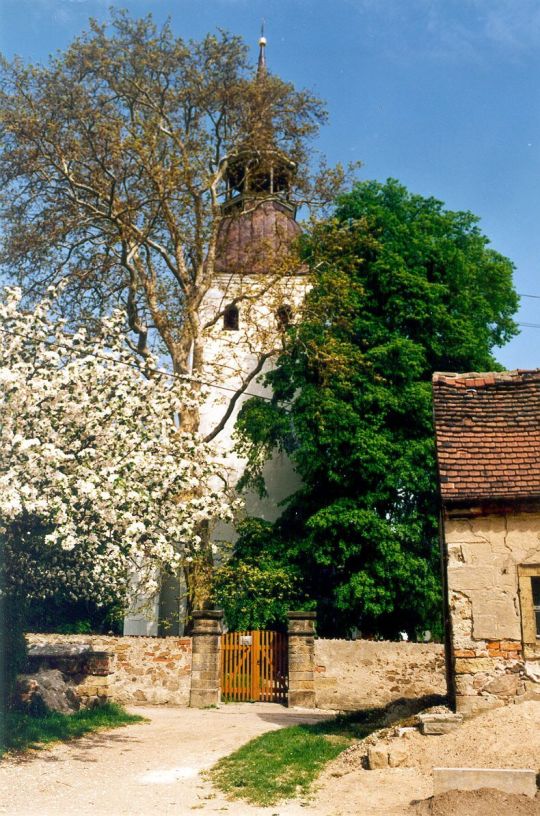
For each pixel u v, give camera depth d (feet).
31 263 79.46
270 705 62.13
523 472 36.99
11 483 36.96
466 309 88.48
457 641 34.83
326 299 78.59
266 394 100.89
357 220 86.38
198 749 39.29
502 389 41.91
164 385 53.88
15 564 41.86
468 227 97.25
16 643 41.98
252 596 76.28
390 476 76.38
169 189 73.61
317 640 63.21
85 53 76.07
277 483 98.22
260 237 89.92
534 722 31.53
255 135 82.12
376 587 74.13
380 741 33.83
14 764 33.37
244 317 81.51
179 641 62.85
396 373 80.33
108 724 46.34
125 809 27.61
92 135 75.46
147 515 43.27
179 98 79.71
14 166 75.56
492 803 25.72
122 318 53.21
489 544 35.65
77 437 44.29
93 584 50.11
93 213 79.61
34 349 45.27
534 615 34.88
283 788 30.37
